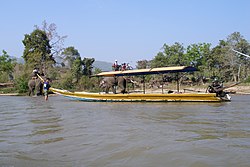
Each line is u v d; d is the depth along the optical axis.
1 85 41.97
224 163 4.59
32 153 5.50
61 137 6.84
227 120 9.05
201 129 7.48
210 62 39.66
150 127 7.88
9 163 4.91
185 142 6.00
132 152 5.34
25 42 49.91
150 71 17.23
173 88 31.81
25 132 7.68
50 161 4.98
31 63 42.66
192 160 4.78
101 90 31.56
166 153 5.21
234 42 39.12
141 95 17.25
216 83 16.80
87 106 15.34
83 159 5.04
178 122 8.77
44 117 10.74
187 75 38.75
